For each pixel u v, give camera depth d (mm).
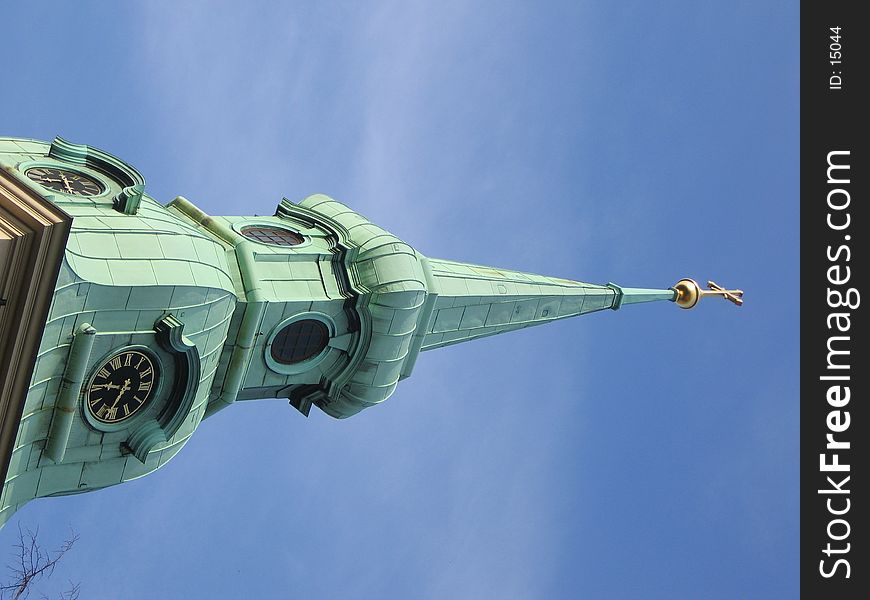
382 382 44906
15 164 38531
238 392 42031
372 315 43375
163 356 37594
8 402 33219
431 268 46156
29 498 36781
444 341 47688
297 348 42656
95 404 36781
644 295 54812
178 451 39875
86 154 40594
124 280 35438
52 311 33875
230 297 38969
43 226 31984
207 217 42438
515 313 49562
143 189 38656
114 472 38281
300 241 43875
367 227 45000
